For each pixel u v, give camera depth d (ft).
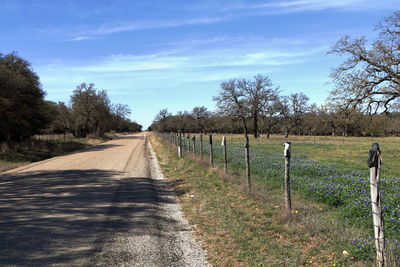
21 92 106.83
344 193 26.71
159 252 15.76
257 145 122.62
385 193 27.78
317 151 94.79
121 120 419.95
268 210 23.15
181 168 48.67
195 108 361.92
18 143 90.68
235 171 42.73
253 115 207.62
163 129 377.91
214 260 14.70
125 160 66.69
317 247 15.80
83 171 49.32
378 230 12.67
